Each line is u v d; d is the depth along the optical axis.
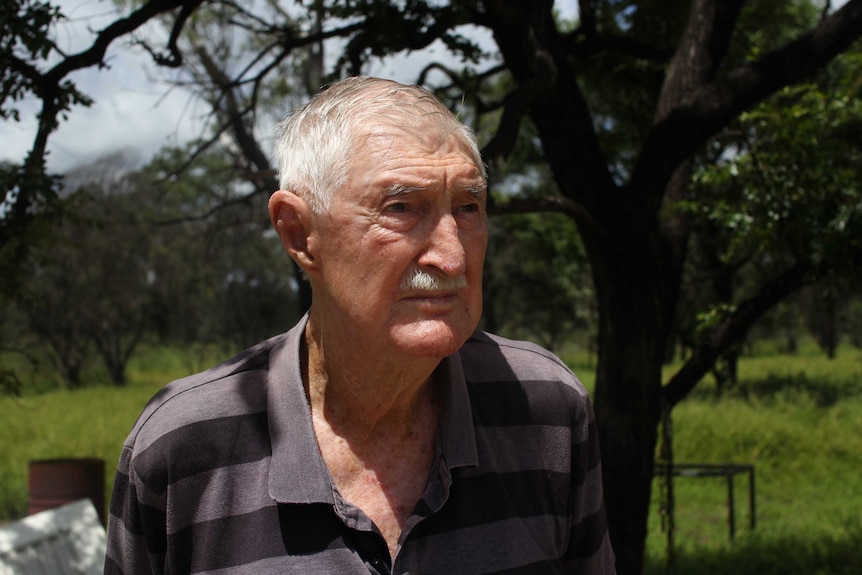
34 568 3.33
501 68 4.72
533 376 1.46
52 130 3.33
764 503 8.99
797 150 4.31
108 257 21.55
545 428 1.42
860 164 4.57
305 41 4.73
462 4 3.93
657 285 4.09
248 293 24.64
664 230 4.42
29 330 22.42
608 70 5.77
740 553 6.66
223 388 1.34
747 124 5.24
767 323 19.53
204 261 6.58
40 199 3.45
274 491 1.22
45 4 3.16
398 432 1.36
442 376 1.38
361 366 1.28
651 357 4.05
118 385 25.50
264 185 5.70
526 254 20.42
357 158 1.20
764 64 3.89
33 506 5.00
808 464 10.20
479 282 1.25
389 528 1.29
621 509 4.00
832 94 4.46
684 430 11.03
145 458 1.28
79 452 10.96
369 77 1.31
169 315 24.50
